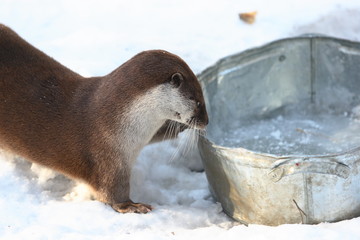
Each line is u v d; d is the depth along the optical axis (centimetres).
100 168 1323
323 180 1199
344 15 1966
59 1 2072
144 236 1151
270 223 1277
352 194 1238
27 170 1416
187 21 1945
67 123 1327
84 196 1373
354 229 1182
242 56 1587
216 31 1892
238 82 1612
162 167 1512
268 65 1638
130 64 1287
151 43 1803
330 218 1252
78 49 1766
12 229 1173
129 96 1274
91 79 1368
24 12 1997
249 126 1664
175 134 1416
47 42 1823
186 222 1310
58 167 1366
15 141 1365
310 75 1675
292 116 1708
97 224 1234
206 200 1421
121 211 1319
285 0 2055
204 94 1512
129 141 1305
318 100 1698
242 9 2008
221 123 1614
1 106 1349
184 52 1769
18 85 1355
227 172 1272
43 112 1338
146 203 1409
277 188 1219
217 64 1543
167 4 2058
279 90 1680
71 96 1346
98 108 1302
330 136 1594
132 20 1956
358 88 1641
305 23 1930
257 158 1196
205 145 1291
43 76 1370
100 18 1972
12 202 1282
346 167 1185
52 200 1334
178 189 1480
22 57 1391
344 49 1612
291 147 1555
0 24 1437
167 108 1295
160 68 1268
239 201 1298
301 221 1255
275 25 1922
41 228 1173
